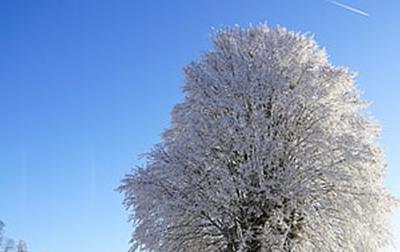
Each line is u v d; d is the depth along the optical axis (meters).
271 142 18.31
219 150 19.47
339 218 18.11
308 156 18.70
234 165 19.22
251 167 18.03
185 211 18.38
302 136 19.27
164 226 18.53
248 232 17.59
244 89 19.81
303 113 19.84
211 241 19.27
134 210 19.69
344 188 18.39
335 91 20.94
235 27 22.61
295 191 17.72
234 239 18.19
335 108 20.50
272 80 19.83
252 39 22.31
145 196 19.11
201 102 20.30
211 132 19.19
